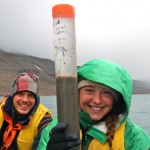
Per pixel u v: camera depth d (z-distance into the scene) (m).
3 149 1.07
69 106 0.49
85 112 0.63
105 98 0.62
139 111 11.24
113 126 0.62
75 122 0.49
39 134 1.01
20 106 1.06
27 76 1.09
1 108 1.09
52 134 0.50
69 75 0.49
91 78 0.60
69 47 0.48
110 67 0.60
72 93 0.49
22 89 1.07
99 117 0.63
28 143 1.06
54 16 0.49
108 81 0.59
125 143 0.62
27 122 1.06
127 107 0.63
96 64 0.61
